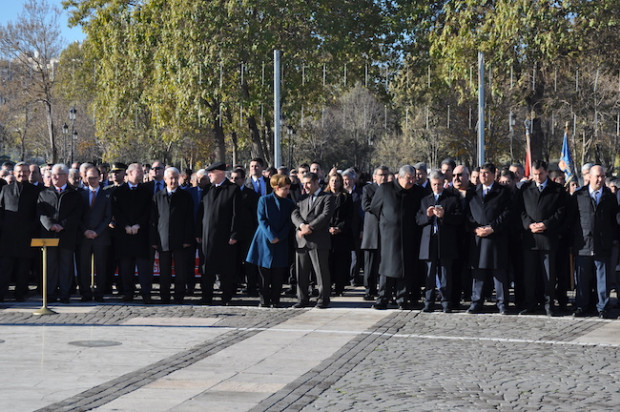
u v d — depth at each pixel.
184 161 72.50
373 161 87.69
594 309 14.01
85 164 15.24
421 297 15.70
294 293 16.30
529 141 35.41
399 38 42.31
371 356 10.08
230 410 7.50
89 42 48.31
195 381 8.69
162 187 16.20
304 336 11.41
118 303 14.71
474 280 13.69
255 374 9.05
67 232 14.49
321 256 14.05
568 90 42.50
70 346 10.59
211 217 14.42
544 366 9.52
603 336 11.53
